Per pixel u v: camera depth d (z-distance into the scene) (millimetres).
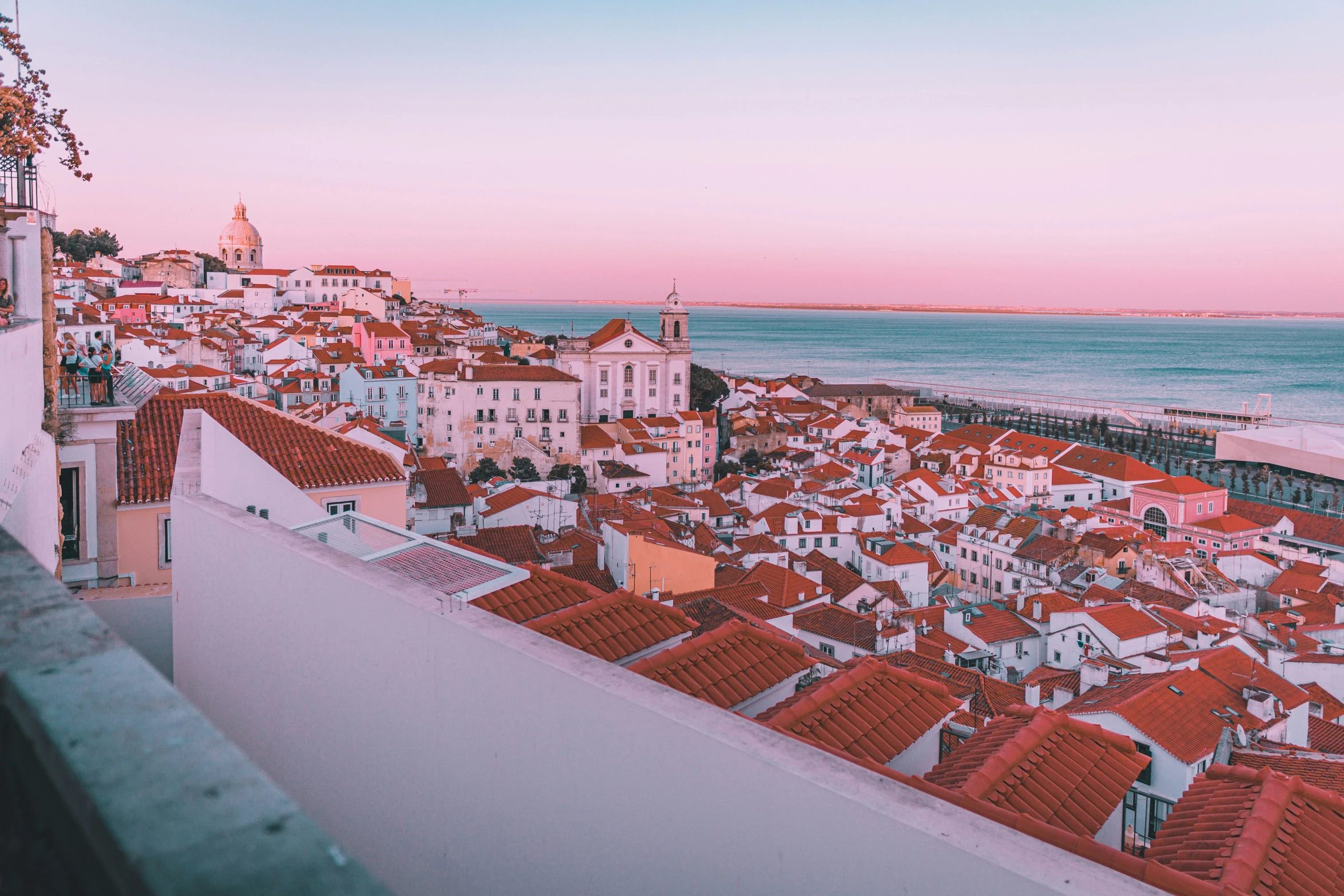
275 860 1551
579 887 7469
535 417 139000
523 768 7820
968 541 90500
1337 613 64438
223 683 12445
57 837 1705
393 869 9305
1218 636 53812
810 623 57500
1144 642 53469
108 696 1934
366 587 9461
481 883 8320
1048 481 136000
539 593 17219
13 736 1921
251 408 29641
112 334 45656
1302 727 37625
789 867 6059
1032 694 44812
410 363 160625
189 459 20203
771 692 15039
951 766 13062
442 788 8688
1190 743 30328
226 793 1713
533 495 86812
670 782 6707
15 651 2047
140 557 24094
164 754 1781
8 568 2488
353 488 27266
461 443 137500
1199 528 107750
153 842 1541
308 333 180375
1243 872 9789
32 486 14727
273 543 11094
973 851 5242
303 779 10742
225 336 169250
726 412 196375
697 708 6828
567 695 7367
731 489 122688
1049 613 59281
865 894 5719
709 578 57219
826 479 123438
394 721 9234
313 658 10414
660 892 6844
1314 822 11227
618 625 15969
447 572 13008
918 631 61406
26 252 17875
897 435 174375
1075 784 12016
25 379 15359
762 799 6176
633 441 146000
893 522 100500
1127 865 7730
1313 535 109750
